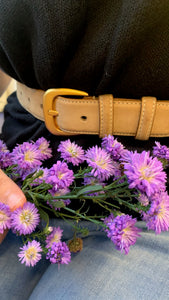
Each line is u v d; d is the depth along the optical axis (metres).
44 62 0.45
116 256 0.48
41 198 0.45
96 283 0.46
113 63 0.44
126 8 0.42
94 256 0.48
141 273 0.46
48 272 0.49
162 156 0.44
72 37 0.44
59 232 0.45
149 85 0.45
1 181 0.43
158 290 0.44
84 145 0.49
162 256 0.47
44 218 0.45
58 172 0.43
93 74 0.46
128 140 0.48
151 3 0.42
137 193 0.44
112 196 0.43
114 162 0.45
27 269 0.51
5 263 0.50
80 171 0.45
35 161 0.46
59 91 0.46
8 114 0.58
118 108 0.46
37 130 0.51
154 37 0.43
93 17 0.44
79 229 0.45
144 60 0.44
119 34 0.43
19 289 0.49
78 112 0.47
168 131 0.47
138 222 0.50
